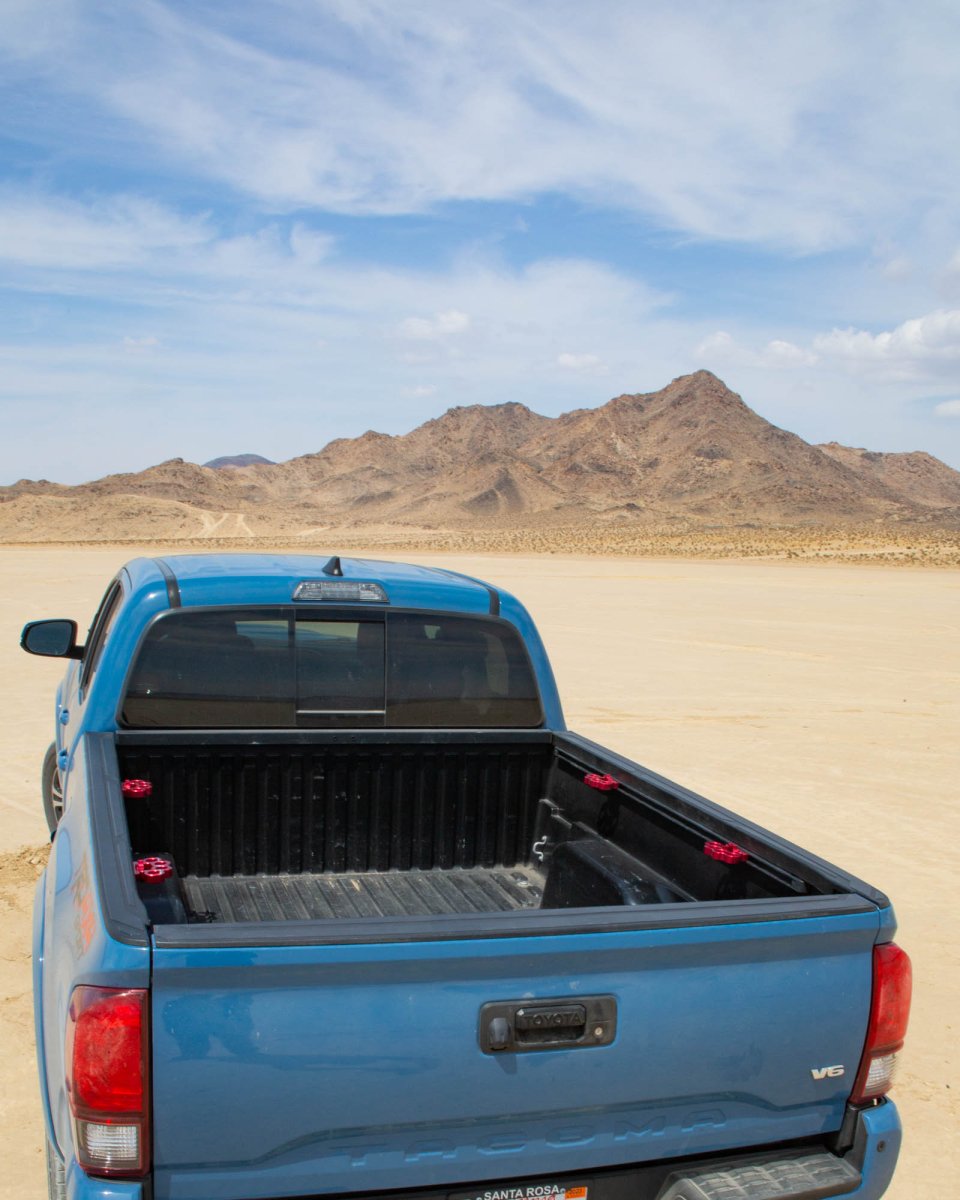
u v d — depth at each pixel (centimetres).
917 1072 487
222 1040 226
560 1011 242
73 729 438
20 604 2195
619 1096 251
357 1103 234
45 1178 383
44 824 750
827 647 1883
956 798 911
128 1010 221
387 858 435
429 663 437
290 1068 229
